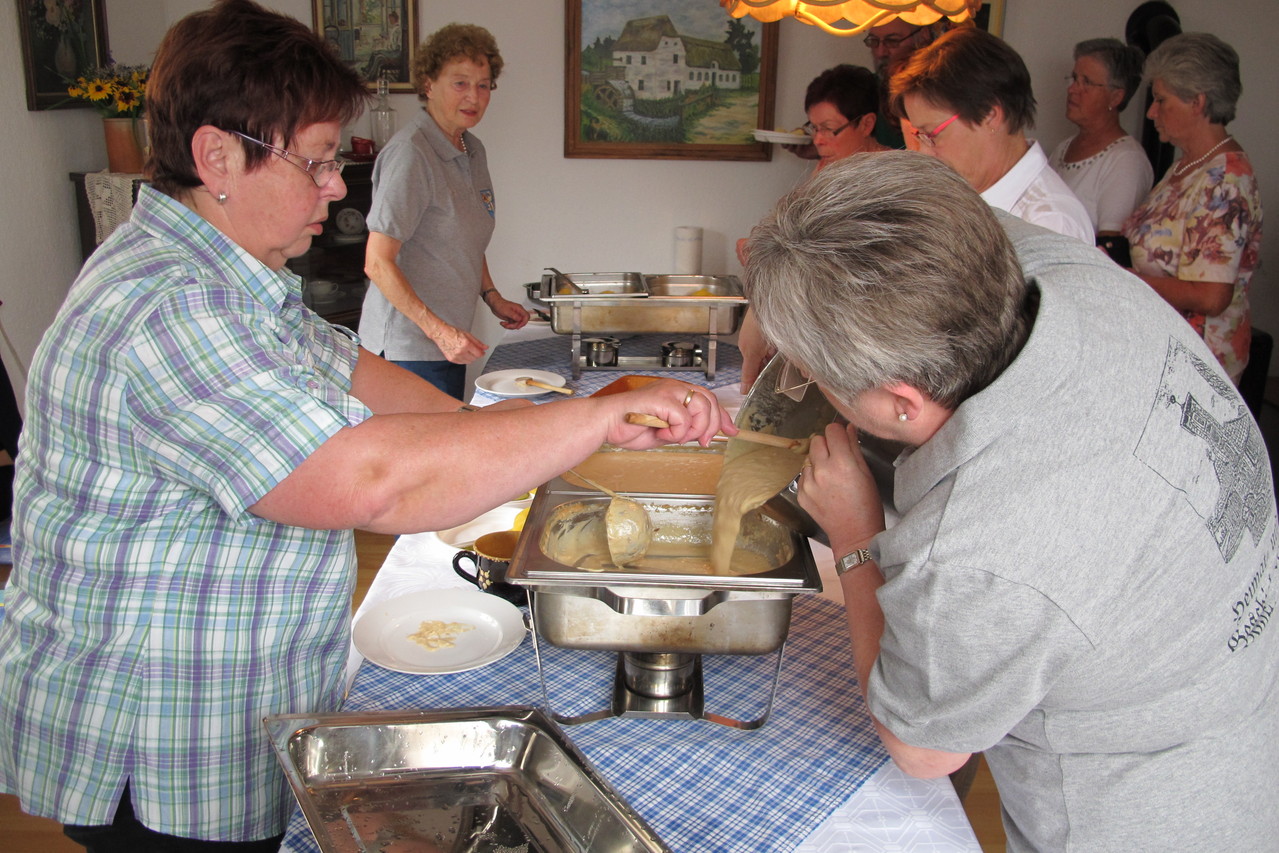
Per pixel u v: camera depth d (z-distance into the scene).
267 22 0.95
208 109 0.92
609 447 1.50
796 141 3.77
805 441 1.23
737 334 3.24
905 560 0.81
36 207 3.38
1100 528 0.76
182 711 1.00
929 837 0.96
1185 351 0.87
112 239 0.99
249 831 1.06
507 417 0.98
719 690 1.23
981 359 0.78
